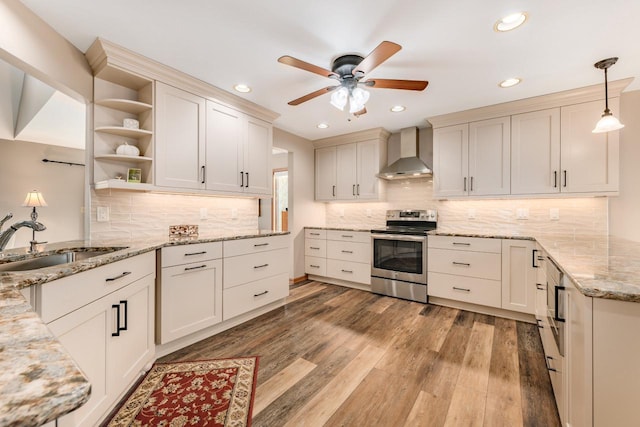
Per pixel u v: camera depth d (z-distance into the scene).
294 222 4.17
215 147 2.67
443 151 3.32
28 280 0.97
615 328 0.90
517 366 1.93
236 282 2.56
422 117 3.37
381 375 1.83
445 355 2.08
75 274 1.19
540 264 2.23
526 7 1.55
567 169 2.67
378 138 3.90
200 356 2.06
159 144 2.25
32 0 1.50
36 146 4.33
